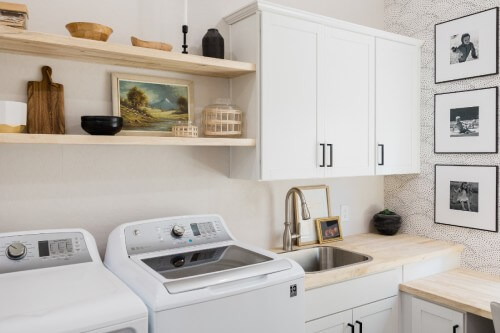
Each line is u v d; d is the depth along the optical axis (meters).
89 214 1.94
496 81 2.50
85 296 1.27
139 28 2.06
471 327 2.11
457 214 2.71
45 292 1.30
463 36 2.65
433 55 2.83
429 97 2.87
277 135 2.13
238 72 2.14
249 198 2.46
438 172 2.82
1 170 1.74
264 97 2.08
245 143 2.06
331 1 2.83
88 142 1.63
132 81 2.02
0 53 1.72
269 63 2.09
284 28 2.15
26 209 1.79
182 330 1.35
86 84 1.92
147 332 1.28
